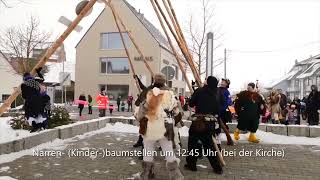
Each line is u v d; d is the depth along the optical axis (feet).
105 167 21.42
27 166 21.17
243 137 33.68
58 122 36.06
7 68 138.31
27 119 30.19
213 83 20.63
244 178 19.51
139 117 17.69
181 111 18.26
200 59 71.67
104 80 118.01
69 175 19.52
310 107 43.45
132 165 22.02
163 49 114.01
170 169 17.93
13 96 19.58
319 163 23.27
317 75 168.35
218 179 19.24
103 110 67.92
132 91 114.52
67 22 18.81
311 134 34.37
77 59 120.98
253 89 31.30
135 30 112.16
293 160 24.14
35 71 19.15
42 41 94.02
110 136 33.68
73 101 130.31
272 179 19.40
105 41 119.03
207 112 20.39
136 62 112.06
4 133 30.53
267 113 47.16
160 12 24.98
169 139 17.47
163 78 17.93
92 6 18.65
